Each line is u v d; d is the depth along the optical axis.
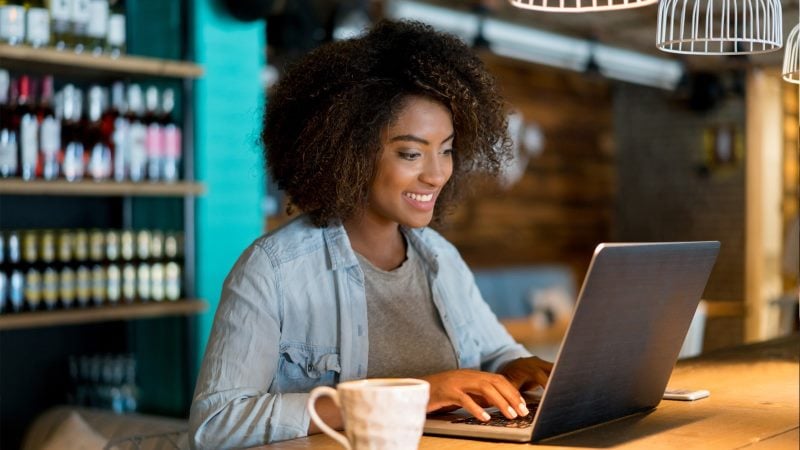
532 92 9.42
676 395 1.85
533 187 9.45
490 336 2.18
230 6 4.18
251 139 2.40
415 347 1.99
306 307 1.87
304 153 1.92
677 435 1.54
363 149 1.86
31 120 3.54
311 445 1.52
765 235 9.42
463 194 2.24
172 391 4.06
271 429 1.61
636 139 10.31
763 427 1.60
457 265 2.16
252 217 4.35
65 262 3.68
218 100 4.21
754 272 9.38
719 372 2.16
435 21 6.71
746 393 1.92
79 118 3.72
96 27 3.72
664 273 1.56
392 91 1.87
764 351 2.48
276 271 1.83
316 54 2.00
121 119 3.82
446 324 2.04
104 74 3.93
